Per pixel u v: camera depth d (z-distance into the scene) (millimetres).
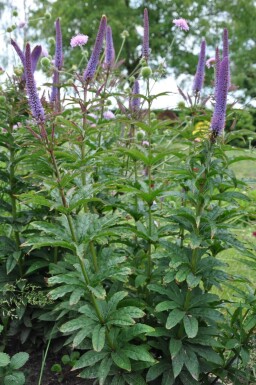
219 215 2342
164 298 2498
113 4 19438
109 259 2271
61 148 2670
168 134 3580
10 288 2857
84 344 2428
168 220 2350
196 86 3154
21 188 2924
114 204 2686
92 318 2223
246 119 7863
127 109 3312
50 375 2809
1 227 3506
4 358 2361
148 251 2631
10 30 4348
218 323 2520
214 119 2096
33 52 2889
